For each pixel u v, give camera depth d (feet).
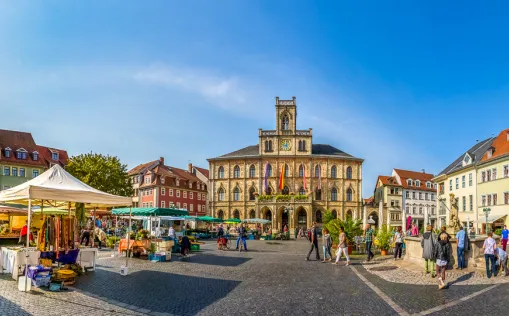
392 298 47.65
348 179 284.00
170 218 150.92
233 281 59.62
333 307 43.29
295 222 270.26
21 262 56.90
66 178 63.31
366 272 69.87
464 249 67.05
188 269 71.97
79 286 53.06
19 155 249.75
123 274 63.41
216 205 288.92
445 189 240.53
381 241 102.78
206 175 384.47
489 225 183.42
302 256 99.66
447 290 52.26
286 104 287.28
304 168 281.95
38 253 58.18
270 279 61.72
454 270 66.44
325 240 87.76
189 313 40.91
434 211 366.43
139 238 92.53
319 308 42.86
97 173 215.51
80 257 64.95
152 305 43.88
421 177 370.12
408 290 52.54
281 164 283.59
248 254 104.47
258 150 298.15
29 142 262.67
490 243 60.70
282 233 197.57
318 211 279.28
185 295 49.14
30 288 49.73
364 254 105.09
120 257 87.81
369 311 41.60
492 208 184.55
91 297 46.85
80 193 59.11
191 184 346.74
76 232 66.39
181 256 95.81
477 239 71.67
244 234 118.01
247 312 41.22
